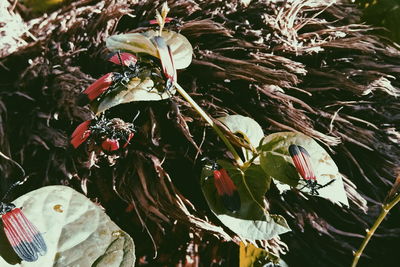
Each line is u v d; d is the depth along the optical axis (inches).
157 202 9.9
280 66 10.3
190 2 10.8
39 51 10.6
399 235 9.9
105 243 8.9
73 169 9.9
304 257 9.9
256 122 9.8
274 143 9.4
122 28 10.9
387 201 9.3
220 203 9.3
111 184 10.0
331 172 9.3
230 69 10.2
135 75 9.3
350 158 10.1
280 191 9.6
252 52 10.5
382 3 11.8
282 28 10.6
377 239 9.9
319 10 11.2
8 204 8.9
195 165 9.9
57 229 8.9
